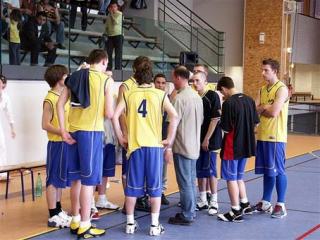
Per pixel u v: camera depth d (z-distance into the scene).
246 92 17.73
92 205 5.78
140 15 16.50
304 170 9.30
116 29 11.61
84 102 4.88
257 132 5.98
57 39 10.02
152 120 5.10
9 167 6.76
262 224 5.73
